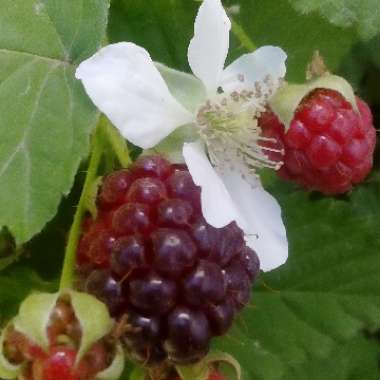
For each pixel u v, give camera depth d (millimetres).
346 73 147
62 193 110
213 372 109
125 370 116
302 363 144
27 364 102
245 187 117
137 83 108
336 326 141
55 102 112
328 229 144
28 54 113
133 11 134
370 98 150
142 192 104
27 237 108
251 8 136
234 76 119
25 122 111
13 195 109
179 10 134
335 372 156
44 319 101
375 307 142
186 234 103
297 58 138
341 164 120
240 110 117
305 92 117
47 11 114
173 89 116
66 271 107
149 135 109
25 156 110
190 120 115
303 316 142
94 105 112
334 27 137
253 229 115
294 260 143
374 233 144
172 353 103
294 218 143
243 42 130
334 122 118
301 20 137
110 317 102
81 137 111
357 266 143
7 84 112
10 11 114
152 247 102
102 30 114
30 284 124
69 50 114
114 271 102
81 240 108
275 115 119
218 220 104
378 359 159
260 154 118
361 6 125
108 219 107
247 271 108
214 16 113
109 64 107
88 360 101
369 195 147
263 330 141
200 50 115
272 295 142
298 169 120
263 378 139
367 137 121
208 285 102
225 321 104
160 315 102
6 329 103
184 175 107
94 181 110
